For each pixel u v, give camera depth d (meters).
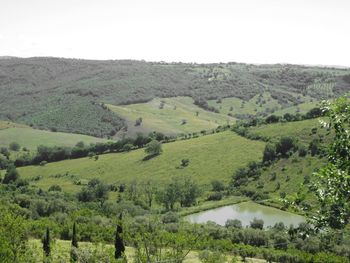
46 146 187.62
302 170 129.25
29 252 44.19
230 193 131.75
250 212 113.31
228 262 59.81
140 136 183.50
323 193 13.02
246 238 84.31
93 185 147.00
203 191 136.38
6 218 47.22
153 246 47.59
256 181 133.62
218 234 85.38
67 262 46.81
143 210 118.81
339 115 13.98
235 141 161.00
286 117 167.25
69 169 170.25
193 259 59.31
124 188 144.38
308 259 68.38
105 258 46.12
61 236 80.88
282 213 111.31
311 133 144.12
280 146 141.50
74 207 111.06
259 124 170.00
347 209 12.66
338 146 13.70
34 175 168.75
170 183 137.12
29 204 108.50
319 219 13.05
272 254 72.06
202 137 175.62
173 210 120.12
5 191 129.62
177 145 171.00
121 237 55.22
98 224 91.38
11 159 185.12
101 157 177.75
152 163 159.62
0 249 39.03
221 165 149.12
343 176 12.66
